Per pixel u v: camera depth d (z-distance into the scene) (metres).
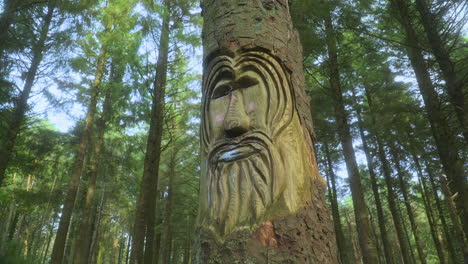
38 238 19.84
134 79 7.93
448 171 5.59
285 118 1.59
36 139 11.27
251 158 1.50
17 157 10.15
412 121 8.88
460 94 5.66
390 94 9.10
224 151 1.56
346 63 8.48
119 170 16.44
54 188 15.91
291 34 1.91
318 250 1.38
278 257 1.29
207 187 1.55
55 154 13.05
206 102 1.75
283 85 1.66
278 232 1.33
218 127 1.63
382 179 16.97
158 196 21.05
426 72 6.39
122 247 33.88
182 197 20.39
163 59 8.34
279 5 1.92
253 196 1.42
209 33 1.85
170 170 16.55
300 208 1.41
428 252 23.14
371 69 9.31
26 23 8.23
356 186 7.28
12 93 8.38
